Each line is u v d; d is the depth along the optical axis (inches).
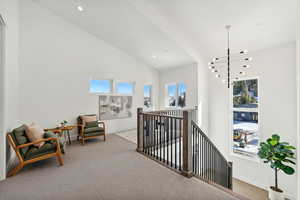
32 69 153.4
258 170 179.8
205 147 122.4
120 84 229.1
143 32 172.9
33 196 74.4
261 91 176.9
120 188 81.6
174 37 171.9
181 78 237.9
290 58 155.6
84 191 78.8
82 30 187.9
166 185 84.7
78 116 184.7
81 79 187.8
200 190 80.1
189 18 147.4
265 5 115.6
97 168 105.1
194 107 217.6
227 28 149.4
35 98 155.6
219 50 197.5
